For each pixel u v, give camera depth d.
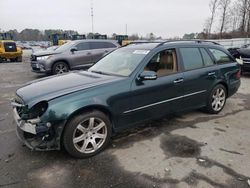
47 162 3.35
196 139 4.05
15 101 3.59
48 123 3.12
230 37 27.81
